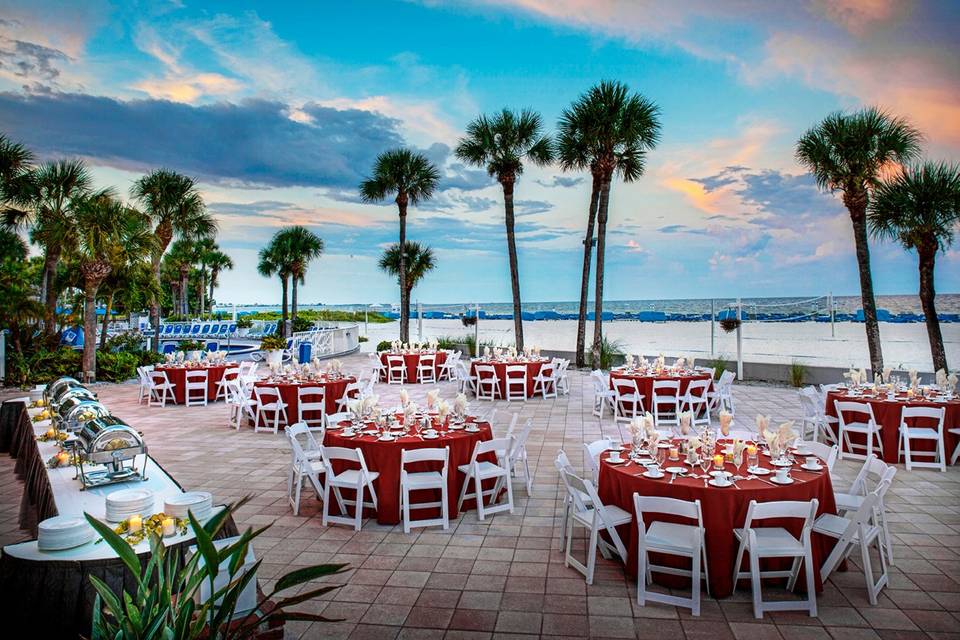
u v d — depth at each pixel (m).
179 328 33.09
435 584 4.55
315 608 4.18
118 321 31.27
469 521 5.95
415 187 23.19
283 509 6.40
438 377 18.11
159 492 4.35
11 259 25.66
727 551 4.24
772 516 3.99
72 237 16.48
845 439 8.48
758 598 3.95
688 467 4.92
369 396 7.10
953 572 4.65
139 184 23.23
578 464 8.20
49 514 4.42
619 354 19.91
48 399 7.95
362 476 5.67
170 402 13.91
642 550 4.18
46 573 3.03
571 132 18.78
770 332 34.41
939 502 6.40
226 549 2.19
